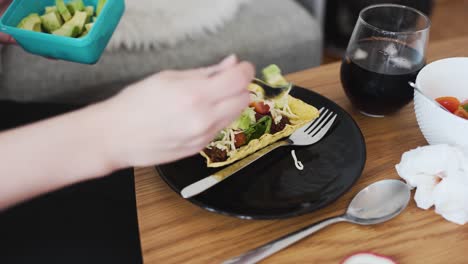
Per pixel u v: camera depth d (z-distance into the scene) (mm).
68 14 998
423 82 628
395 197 559
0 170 438
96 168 453
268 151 612
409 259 493
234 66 444
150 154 450
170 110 420
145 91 437
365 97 668
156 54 1197
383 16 691
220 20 1304
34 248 702
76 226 743
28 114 972
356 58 665
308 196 547
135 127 427
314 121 666
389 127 695
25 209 760
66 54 905
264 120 630
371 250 503
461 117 573
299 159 606
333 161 601
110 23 966
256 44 1270
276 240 505
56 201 780
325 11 1803
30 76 1144
